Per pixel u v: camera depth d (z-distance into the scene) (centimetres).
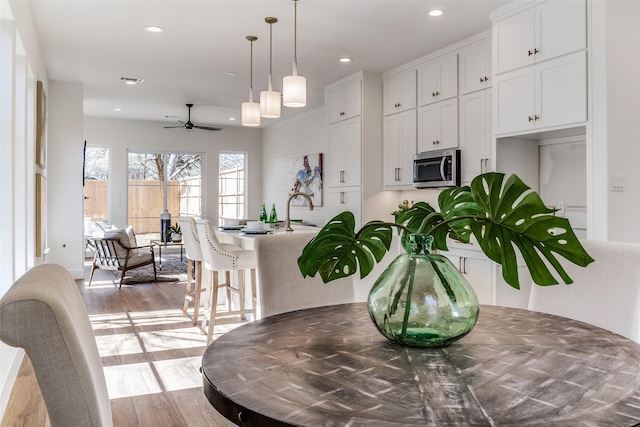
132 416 260
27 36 388
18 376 329
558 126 345
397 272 134
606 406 93
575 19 335
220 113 873
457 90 482
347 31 452
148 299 568
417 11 404
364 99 580
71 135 662
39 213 479
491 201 134
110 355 363
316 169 816
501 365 117
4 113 325
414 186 525
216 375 112
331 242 155
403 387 104
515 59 378
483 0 381
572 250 130
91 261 909
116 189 931
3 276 325
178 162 995
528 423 86
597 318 183
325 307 188
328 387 104
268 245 215
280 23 433
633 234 329
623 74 324
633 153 330
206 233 388
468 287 133
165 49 509
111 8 403
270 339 142
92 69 591
